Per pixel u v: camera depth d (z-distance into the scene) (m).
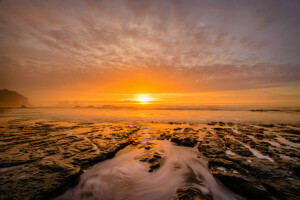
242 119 18.19
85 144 7.76
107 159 6.50
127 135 10.09
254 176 4.76
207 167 5.81
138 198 4.20
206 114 23.98
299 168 4.74
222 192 4.41
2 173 4.60
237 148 7.25
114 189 4.59
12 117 20.98
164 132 11.04
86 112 29.48
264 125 13.62
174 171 5.56
